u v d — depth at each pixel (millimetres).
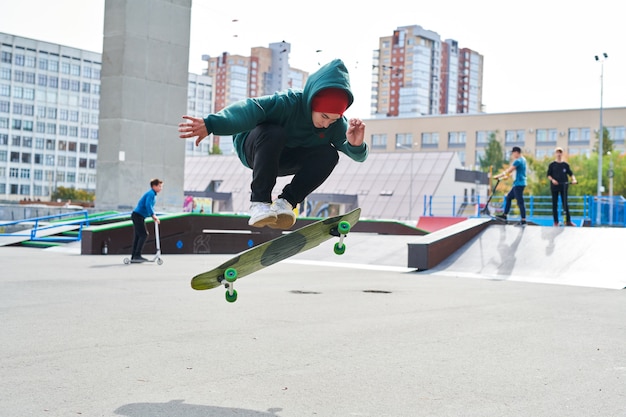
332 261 17188
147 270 13539
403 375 4656
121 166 27062
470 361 5176
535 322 7309
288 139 4273
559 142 96188
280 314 7531
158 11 27938
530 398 4105
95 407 3701
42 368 4613
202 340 5789
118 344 5531
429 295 9891
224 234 21797
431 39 184625
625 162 83125
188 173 75000
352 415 3680
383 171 66438
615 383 4535
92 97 126125
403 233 34406
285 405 3832
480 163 94812
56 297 8711
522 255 15031
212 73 188625
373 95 189625
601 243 14852
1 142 113688
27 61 116562
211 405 3789
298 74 195875
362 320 7191
